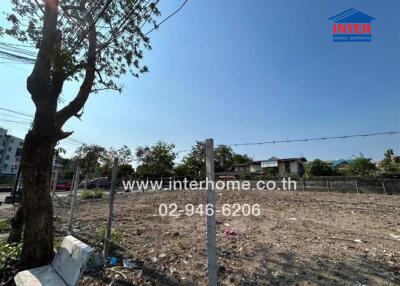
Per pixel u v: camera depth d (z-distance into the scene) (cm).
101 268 414
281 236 617
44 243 420
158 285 357
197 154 3459
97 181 2808
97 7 472
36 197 421
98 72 593
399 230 670
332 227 715
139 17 466
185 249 517
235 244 548
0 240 514
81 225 770
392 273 383
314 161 2680
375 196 1527
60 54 427
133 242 571
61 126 468
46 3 453
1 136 5412
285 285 352
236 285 355
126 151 3850
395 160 2539
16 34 539
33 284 287
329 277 375
